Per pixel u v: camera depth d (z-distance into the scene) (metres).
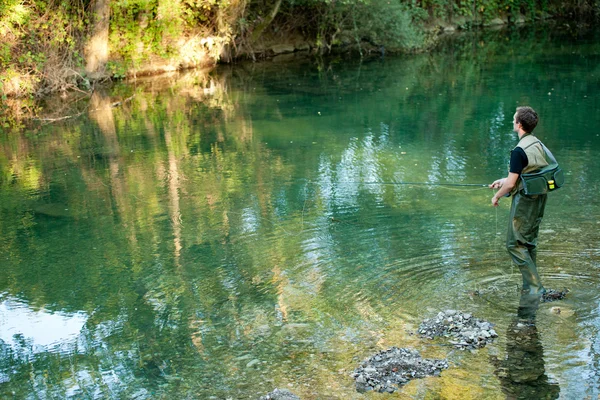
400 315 5.07
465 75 17.80
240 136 11.59
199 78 18.23
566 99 14.01
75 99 15.55
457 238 6.51
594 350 4.48
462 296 5.29
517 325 4.82
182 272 6.12
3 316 5.51
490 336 4.68
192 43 19.58
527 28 28.30
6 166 10.14
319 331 4.93
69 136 11.99
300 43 22.83
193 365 4.62
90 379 4.55
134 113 13.88
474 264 5.88
